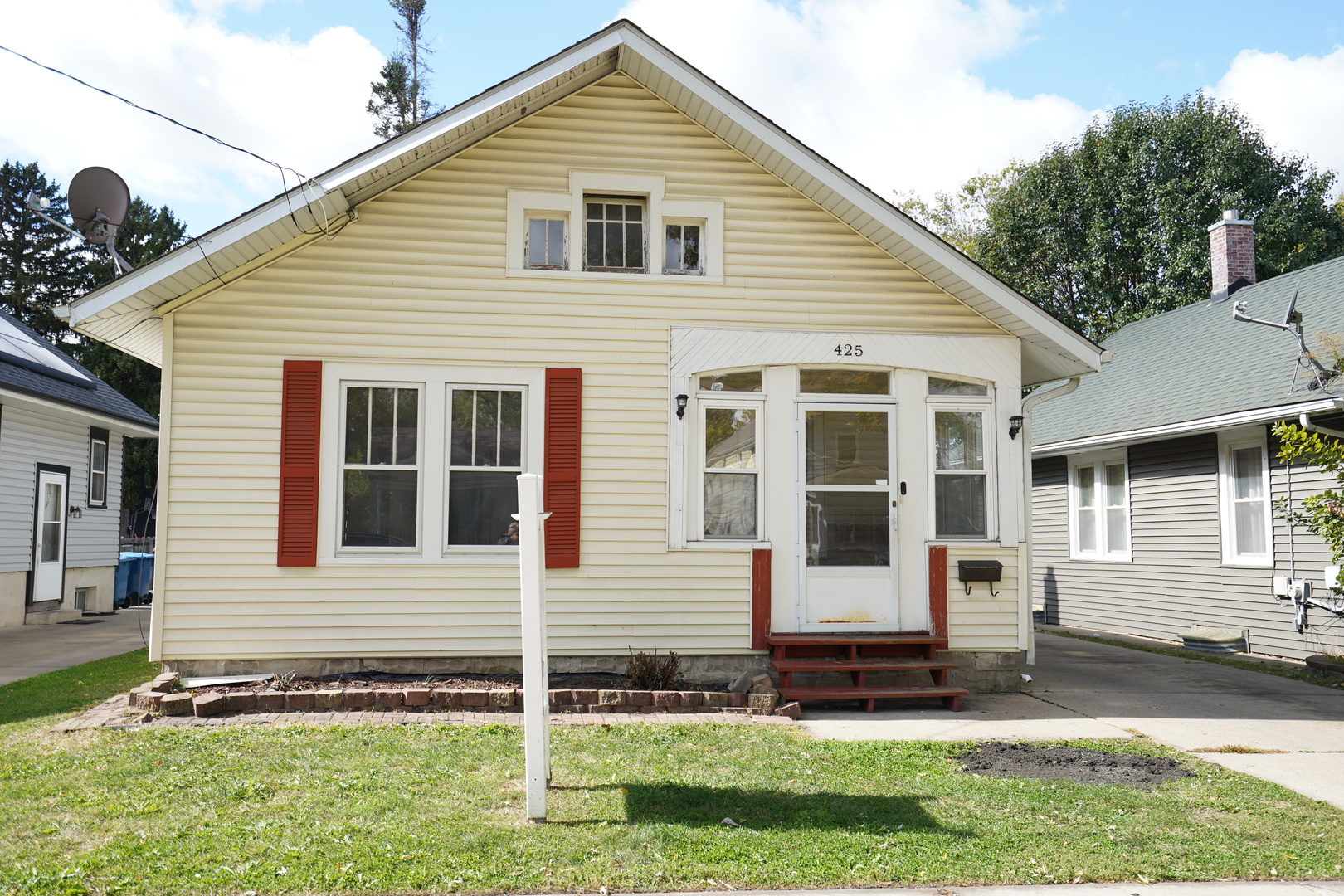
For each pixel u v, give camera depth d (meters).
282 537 9.16
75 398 17.31
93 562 19.61
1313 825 5.68
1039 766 6.98
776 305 10.03
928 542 9.98
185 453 9.12
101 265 42.81
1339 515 10.42
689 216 10.02
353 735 7.29
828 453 10.04
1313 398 11.82
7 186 44.66
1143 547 15.95
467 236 9.68
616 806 5.69
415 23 37.34
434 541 9.44
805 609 9.81
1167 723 8.53
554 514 9.55
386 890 4.43
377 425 9.49
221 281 9.28
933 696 9.38
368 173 8.85
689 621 9.66
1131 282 28.94
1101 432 15.79
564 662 9.52
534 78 9.12
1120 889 4.71
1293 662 12.55
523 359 9.67
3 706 8.44
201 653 9.05
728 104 9.47
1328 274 15.63
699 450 9.90
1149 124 28.50
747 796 5.97
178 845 4.89
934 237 9.59
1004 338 10.23
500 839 5.09
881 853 5.05
